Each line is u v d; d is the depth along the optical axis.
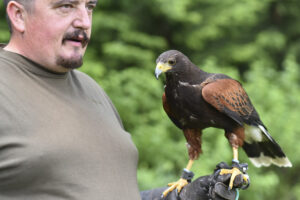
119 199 3.04
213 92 3.98
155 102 11.08
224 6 14.46
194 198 3.74
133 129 10.59
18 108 2.79
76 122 3.02
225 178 3.58
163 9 13.30
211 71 10.70
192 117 4.18
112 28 13.27
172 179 8.34
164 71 4.11
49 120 2.88
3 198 2.77
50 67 3.03
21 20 2.97
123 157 3.23
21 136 2.74
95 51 12.81
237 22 14.69
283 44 15.46
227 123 4.08
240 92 4.23
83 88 3.39
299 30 16.22
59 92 3.08
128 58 12.61
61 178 2.80
